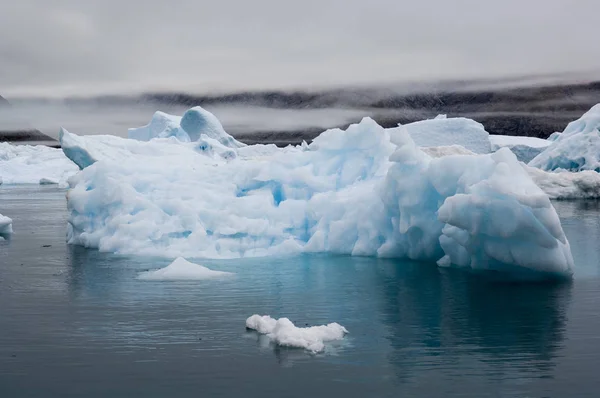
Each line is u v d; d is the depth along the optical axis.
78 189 23.17
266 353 11.37
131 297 15.52
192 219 21.23
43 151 89.81
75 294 15.95
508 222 16.27
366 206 20.58
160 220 21.59
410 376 10.29
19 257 21.59
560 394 9.60
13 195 56.59
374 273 17.94
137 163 23.31
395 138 18.94
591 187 45.56
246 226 21.08
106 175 22.75
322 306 14.58
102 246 21.94
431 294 15.59
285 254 20.83
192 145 47.22
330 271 18.27
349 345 11.77
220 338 12.24
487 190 16.38
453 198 16.73
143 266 19.28
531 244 16.61
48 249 23.27
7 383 10.19
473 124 56.56
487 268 18.03
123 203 22.02
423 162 18.80
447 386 9.91
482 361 10.92
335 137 22.70
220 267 18.97
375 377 10.26
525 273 17.69
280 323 12.10
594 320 13.27
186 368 10.72
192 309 14.35
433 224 18.91
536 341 11.96
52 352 11.56
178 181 22.55
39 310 14.45
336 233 20.88
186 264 18.14
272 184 22.52
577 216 33.22
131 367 10.78
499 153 16.84
